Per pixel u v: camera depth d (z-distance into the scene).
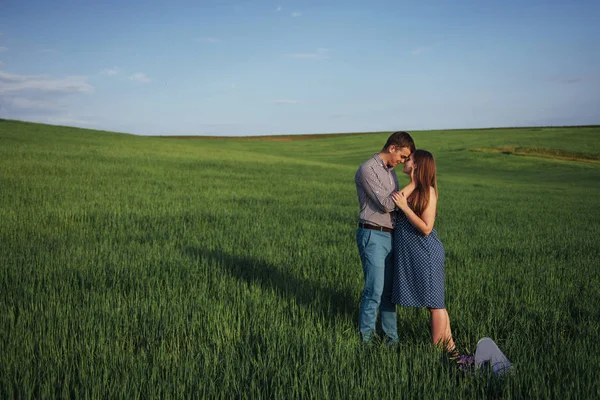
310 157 67.56
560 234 11.27
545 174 46.75
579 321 4.62
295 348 3.71
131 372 3.18
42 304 4.54
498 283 5.95
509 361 3.45
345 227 10.96
